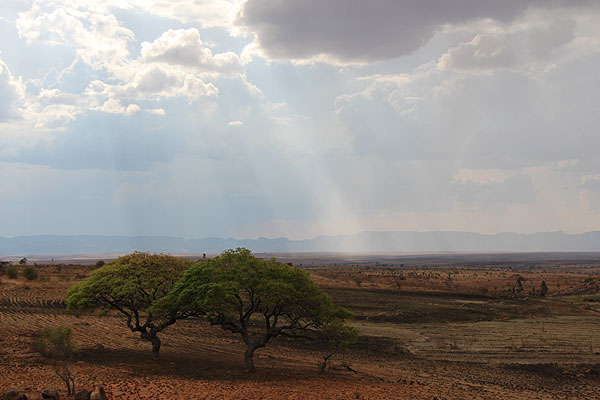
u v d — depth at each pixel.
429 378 32.78
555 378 34.00
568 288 115.06
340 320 31.98
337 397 23.27
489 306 78.50
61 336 24.86
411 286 113.69
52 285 75.25
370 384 28.56
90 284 33.97
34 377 24.73
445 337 51.09
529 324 61.66
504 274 178.62
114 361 32.16
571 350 44.62
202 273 31.36
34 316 50.31
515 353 43.25
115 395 20.95
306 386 26.34
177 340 43.16
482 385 31.05
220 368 31.92
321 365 34.16
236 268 31.33
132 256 36.66
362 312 67.62
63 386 22.56
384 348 44.81
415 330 55.84
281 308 31.05
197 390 23.27
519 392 29.23
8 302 58.84
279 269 31.75
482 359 40.81
